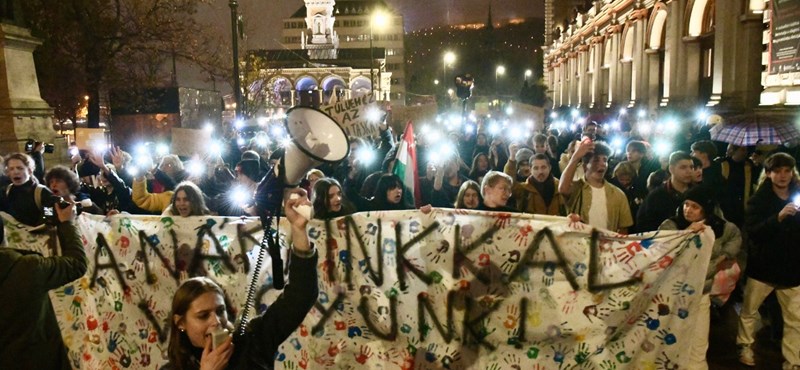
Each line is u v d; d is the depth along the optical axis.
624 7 43.09
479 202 6.11
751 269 5.98
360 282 4.72
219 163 9.56
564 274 4.50
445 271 4.66
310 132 2.52
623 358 4.45
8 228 5.04
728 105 23.34
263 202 2.68
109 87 23.56
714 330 7.24
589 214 6.48
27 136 12.30
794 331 5.77
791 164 5.80
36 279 3.59
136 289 5.05
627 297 4.43
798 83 18.12
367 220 4.71
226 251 4.92
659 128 15.81
